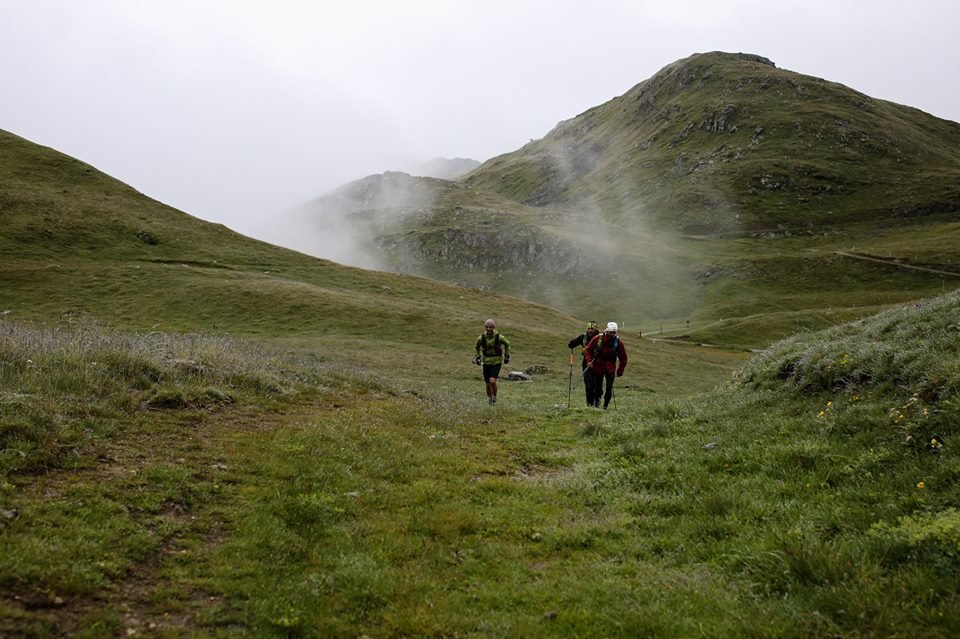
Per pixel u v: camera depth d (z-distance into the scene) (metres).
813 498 7.25
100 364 12.21
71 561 5.30
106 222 72.62
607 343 18.66
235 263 71.94
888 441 8.50
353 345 46.91
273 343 44.69
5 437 7.62
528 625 5.02
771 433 10.62
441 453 11.01
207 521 6.79
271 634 4.80
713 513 7.41
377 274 80.56
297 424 11.80
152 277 60.78
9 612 4.43
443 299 73.00
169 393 11.70
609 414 16.50
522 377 36.06
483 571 6.21
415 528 7.24
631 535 7.08
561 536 7.08
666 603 5.27
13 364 11.09
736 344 92.88
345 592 5.56
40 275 56.88
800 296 137.00
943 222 186.50
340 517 7.38
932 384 9.42
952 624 4.35
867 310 108.81
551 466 11.03
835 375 12.27
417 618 5.15
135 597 5.12
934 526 5.55
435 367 39.09
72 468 7.53
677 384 41.25
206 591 5.37
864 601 4.73
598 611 5.23
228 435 10.30
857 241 179.38
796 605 4.93
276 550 6.27
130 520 6.36
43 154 84.69
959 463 6.93
